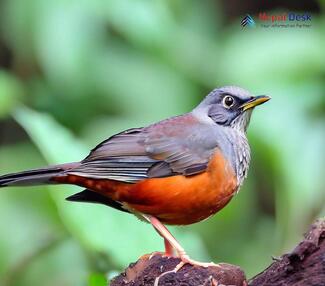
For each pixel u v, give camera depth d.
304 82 12.90
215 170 10.41
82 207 10.59
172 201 10.31
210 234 14.16
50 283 12.74
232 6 16.81
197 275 8.89
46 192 13.27
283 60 13.05
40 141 10.68
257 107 12.72
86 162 10.36
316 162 12.39
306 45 13.10
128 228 10.60
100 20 13.60
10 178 10.07
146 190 10.26
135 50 13.94
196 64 14.07
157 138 10.54
